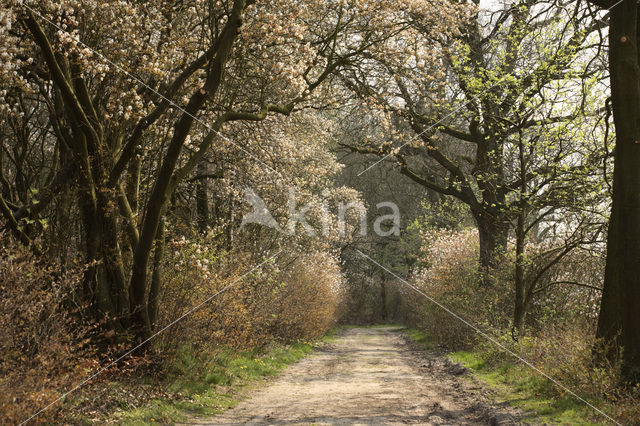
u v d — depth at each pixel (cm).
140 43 995
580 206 1273
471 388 1072
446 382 1197
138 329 941
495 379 1138
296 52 1174
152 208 915
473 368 1334
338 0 1202
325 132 1961
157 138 1120
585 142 1242
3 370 589
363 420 774
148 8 1059
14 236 848
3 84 843
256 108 1372
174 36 1060
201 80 1146
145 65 963
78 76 900
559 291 1476
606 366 831
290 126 1619
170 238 1170
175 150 902
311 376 1346
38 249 859
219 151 1488
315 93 1376
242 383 1130
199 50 1136
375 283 5206
